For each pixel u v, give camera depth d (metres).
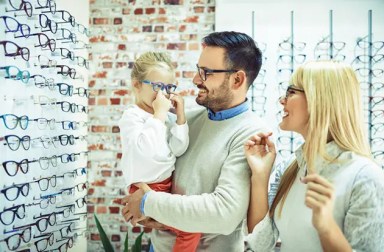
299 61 2.44
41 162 1.77
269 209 1.32
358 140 1.10
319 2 2.43
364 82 2.39
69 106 2.00
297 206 1.16
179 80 2.60
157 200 1.20
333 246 0.92
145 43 2.64
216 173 1.30
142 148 1.33
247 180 1.24
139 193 1.27
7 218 1.52
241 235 1.41
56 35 1.92
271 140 1.27
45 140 1.80
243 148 1.27
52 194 1.86
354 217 1.01
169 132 1.46
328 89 1.10
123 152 1.40
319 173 1.12
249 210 1.30
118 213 2.65
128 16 2.66
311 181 0.96
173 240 1.40
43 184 1.79
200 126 1.47
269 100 2.45
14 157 1.58
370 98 2.38
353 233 1.00
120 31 2.66
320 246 1.09
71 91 2.01
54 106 1.89
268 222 1.28
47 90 1.82
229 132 1.33
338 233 0.93
